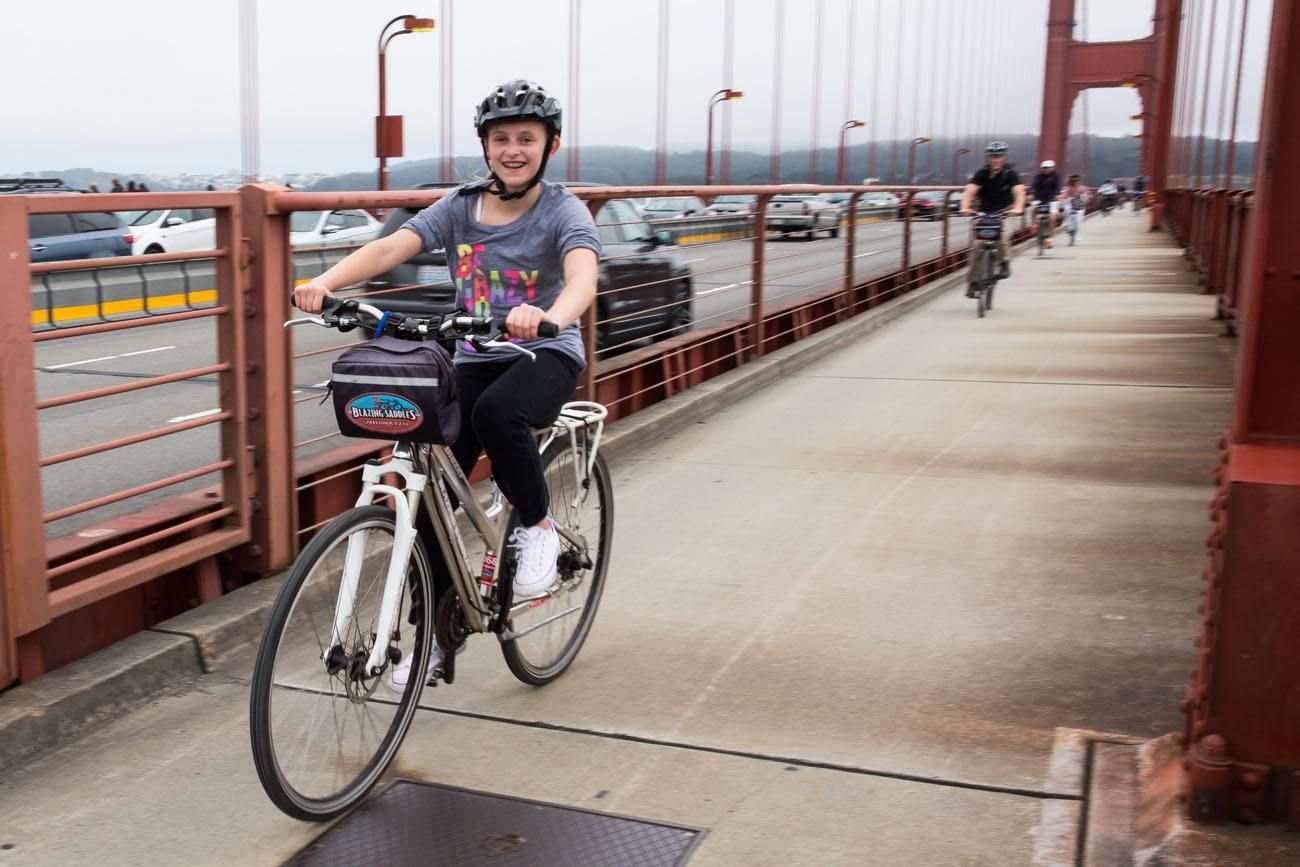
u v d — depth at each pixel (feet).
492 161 9.78
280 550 13.34
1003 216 42.19
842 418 24.26
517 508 10.23
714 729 10.47
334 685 9.00
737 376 27.12
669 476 19.52
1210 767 8.15
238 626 12.05
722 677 11.57
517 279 10.07
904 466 20.07
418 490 9.13
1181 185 111.86
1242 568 8.01
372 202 13.78
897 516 17.06
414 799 9.37
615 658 12.07
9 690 10.29
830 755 9.96
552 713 10.83
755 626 12.89
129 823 9.01
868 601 13.61
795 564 14.97
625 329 25.41
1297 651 7.99
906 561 15.02
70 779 9.65
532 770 9.80
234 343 12.60
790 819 8.97
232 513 12.88
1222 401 25.49
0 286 9.75
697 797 9.33
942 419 24.03
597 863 8.45
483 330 8.77
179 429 11.89
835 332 35.12
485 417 9.69
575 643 11.87
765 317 30.55
